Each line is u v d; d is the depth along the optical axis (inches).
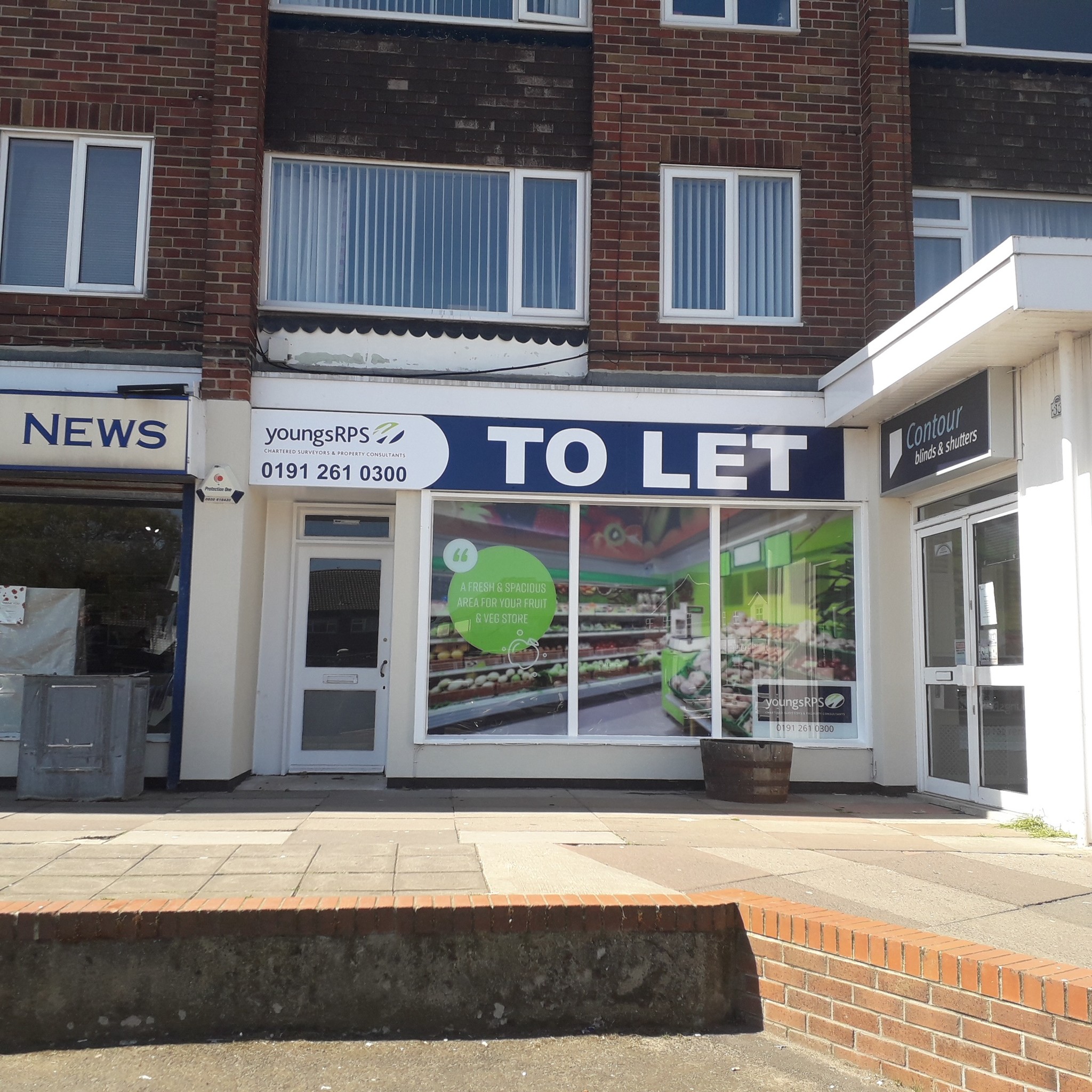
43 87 371.2
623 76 389.7
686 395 376.8
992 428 306.5
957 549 347.9
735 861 240.8
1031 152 404.5
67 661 364.8
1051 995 149.1
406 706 361.7
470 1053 182.1
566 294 390.0
